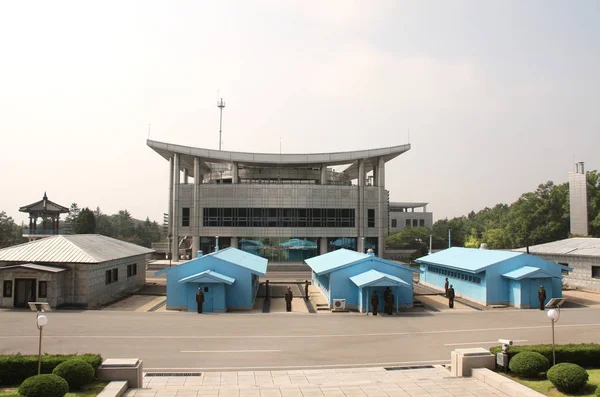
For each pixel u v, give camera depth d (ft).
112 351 62.54
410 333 75.10
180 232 220.43
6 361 46.09
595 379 46.52
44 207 171.12
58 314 89.20
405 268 102.58
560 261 141.08
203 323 82.07
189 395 43.80
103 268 110.22
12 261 99.50
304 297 119.34
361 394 44.14
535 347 51.75
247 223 217.56
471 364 50.96
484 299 106.73
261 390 45.39
